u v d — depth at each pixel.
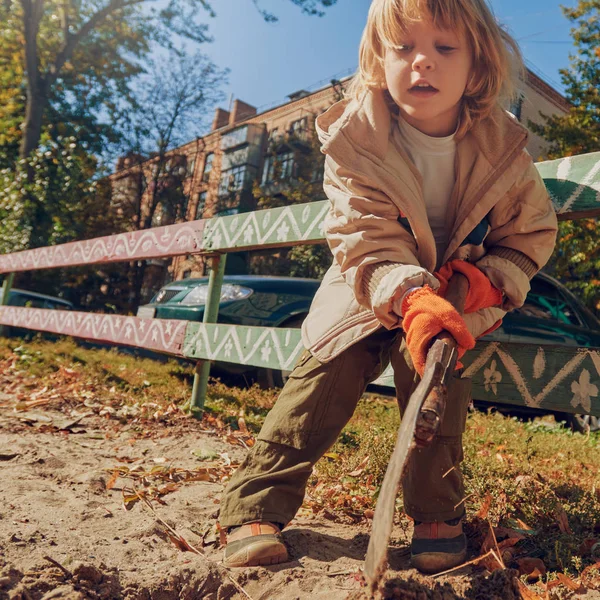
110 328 4.64
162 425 3.49
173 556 1.65
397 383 1.69
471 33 1.44
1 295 7.13
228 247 3.56
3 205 14.65
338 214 1.58
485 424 4.29
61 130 22.98
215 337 3.57
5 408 3.79
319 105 25.94
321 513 2.10
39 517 1.87
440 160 1.59
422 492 1.60
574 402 2.08
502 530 1.82
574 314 6.71
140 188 25.86
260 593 1.44
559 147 13.66
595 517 1.96
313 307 1.77
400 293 1.34
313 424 1.66
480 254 1.65
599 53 13.45
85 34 19.52
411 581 1.24
